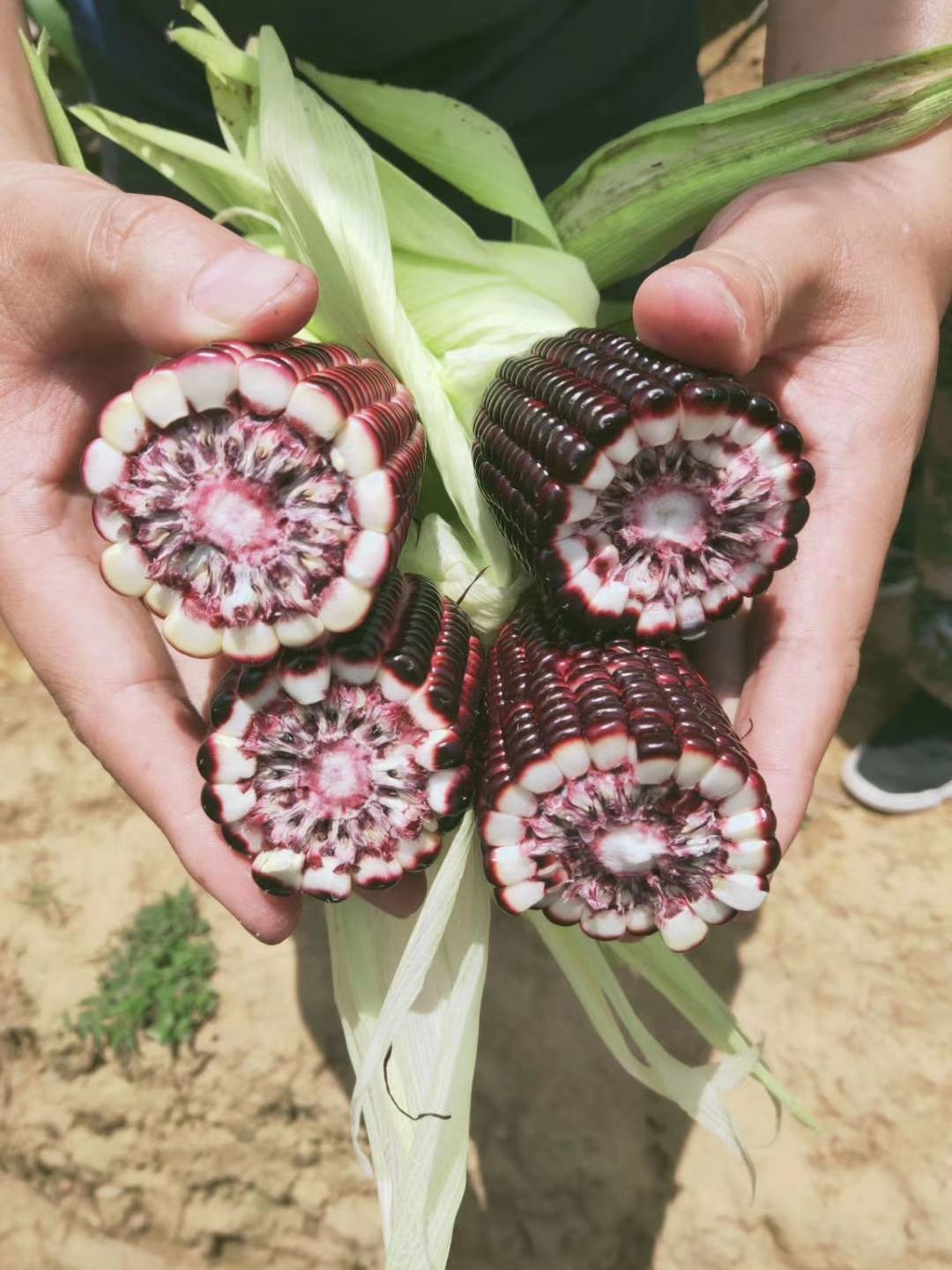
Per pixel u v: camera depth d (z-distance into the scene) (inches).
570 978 8.7
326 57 10.6
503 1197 14.3
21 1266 14.6
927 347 8.7
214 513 5.9
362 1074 7.2
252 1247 14.5
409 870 7.2
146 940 16.1
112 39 11.3
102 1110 15.2
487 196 9.4
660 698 6.5
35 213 7.2
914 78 8.5
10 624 8.8
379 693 6.6
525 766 6.5
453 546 8.0
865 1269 13.6
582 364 6.8
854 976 15.5
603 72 11.8
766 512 6.6
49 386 8.2
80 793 17.7
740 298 6.6
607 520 6.6
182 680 8.9
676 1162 14.3
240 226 9.9
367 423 5.9
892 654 18.8
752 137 8.8
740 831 6.6
